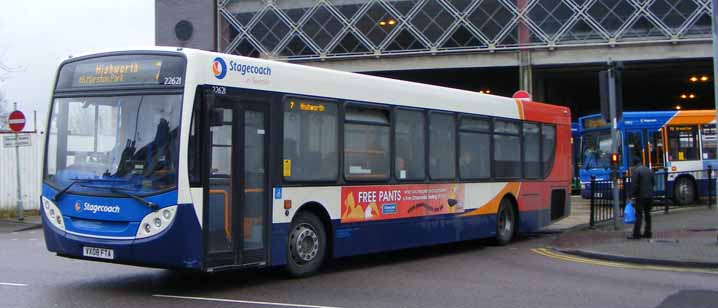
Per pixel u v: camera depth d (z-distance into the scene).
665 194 22.17
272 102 10.58
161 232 9.14
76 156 9.90
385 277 11.51
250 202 10.19
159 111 9.45
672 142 25.31
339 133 11.77
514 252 15.21
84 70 10.08
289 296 9.59
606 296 9.82
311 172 11.23
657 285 10.79
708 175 23.77
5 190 24.08
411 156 13.41
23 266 12.09
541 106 17.73
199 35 40.44
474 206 15.20
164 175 9.25
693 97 55.38
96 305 8.73
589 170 28.19
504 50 36.66
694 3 34.66
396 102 13.05
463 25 37.28
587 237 16.81
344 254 11.87
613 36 35.47
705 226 18.11
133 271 11.75
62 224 9.83
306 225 11.25
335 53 39.00
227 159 9.84
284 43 39.53
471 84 44.28
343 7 38.84
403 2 38.09
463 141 14.91
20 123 21.52
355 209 12.06
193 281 10.81
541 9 36.31
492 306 9.07
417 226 13.49
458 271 12.30
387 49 38.34
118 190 9.41
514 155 16.64
